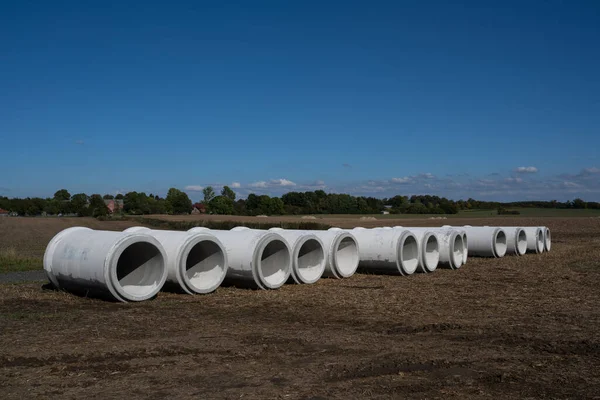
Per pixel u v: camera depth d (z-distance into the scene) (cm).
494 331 841
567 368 641
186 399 536
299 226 4766
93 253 1107
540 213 9388
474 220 6306
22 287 1310
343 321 923
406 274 1620
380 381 591
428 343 762
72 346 738
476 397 543
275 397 541
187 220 5866
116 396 544
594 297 1185
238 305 1078
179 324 888
